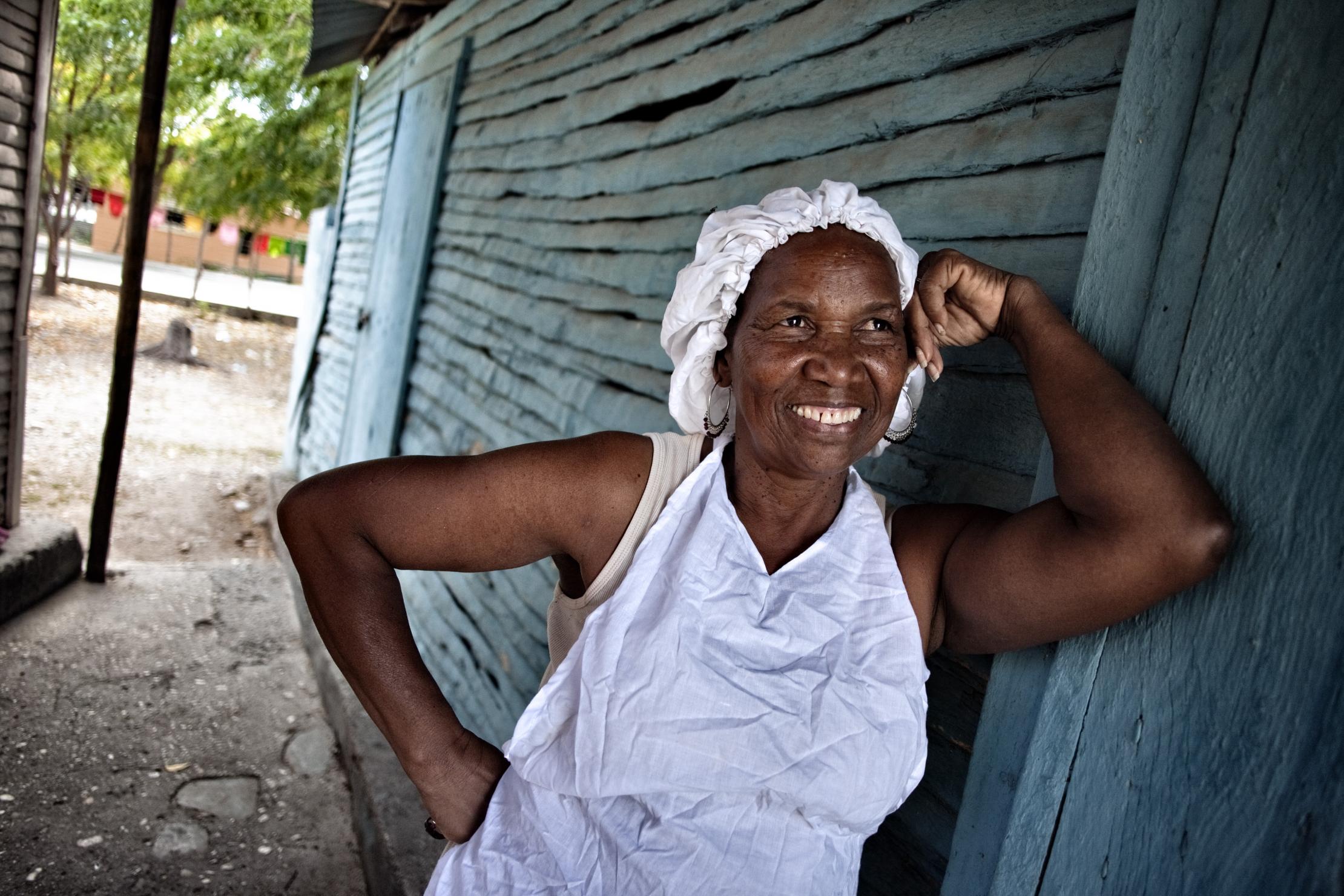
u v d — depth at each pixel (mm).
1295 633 1018
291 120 16672
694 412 1410
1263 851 1027
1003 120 1682
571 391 3623
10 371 5234
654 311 3100
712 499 1245
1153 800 1146
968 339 1397
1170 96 1212
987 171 1689
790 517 1303
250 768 3873
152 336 17359
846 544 1262
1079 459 1130
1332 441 998
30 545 5156
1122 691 1195
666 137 3098
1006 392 1566
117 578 5730
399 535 1282
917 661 1224
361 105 8961
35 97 5141
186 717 4219
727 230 1252
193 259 36188
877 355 1212
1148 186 1235
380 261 7055
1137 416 1124
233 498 8672
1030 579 1175
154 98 5363
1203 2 1175
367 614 1284
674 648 1155
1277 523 1040
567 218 3947
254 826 3506
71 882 3062
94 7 15656
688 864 1149
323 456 7980
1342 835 961
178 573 5984
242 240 37094
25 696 4180
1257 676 1049
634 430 3002
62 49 15852
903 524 1372
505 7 5141
